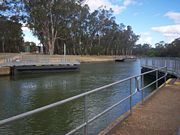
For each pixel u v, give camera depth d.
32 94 22.27
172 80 18.44
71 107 14.73
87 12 102.38
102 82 30.58
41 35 80.75
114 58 108.62
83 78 35.41
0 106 17.33
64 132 11.13
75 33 99.56
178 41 93.00
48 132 11.10
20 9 73.38
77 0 76.69
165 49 103.94
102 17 112.00
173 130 6.62
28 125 11.57
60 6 72.69
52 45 77.25
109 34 120.44
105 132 6.21
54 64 47.59
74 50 105.50
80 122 12.35
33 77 37.75
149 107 9.33
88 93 5.34
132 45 166.88
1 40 101.06
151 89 22.69
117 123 6.95
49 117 12.66
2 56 64.38
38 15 72.25
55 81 32.16
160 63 30.38
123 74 41.25
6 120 3.20
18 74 42.91
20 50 115.44
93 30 110.19
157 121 7.45
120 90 21.41
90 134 10.40
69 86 27.30
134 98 17.67
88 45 113.62
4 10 73.12
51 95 21.75
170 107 9.34
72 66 48.53
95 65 70.69
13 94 22.31
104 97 18.50
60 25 77.31
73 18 79.25
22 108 16.80
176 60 24.38
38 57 61.53
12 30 84.44
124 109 14.10
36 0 71.06
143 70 39.25
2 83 30.56
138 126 6.95
